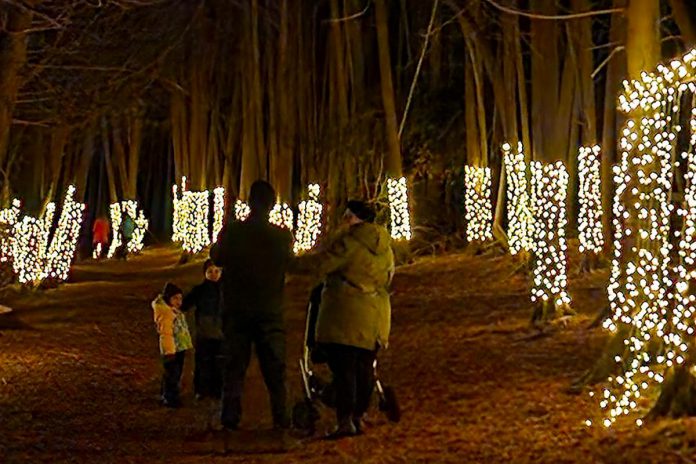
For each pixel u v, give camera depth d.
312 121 34.22
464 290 21.47
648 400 9.67
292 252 9.36
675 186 12.27
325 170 32.97
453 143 30.50
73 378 13.93
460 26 27.75
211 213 46.88
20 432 10.36
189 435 10.12
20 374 14.13
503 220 26.84
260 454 9.02
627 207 10.77
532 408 10.16
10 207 30.14
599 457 8.06
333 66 31.50
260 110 36.62
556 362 12.66
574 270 20.20
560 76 21.58
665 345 9.77
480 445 8.84
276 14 35.53
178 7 30.33
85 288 29.66
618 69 18.47
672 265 11.19
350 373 9.23
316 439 9.48
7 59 17.09
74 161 36.78
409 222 28.59
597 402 10.05
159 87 43.88
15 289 26.78
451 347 14.80
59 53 21.70
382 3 28.17
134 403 12.24
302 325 19.45
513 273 21.89
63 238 29.88
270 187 9.41
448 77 30.97
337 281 9.20
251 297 9.19
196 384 12.26
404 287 23.23
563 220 16.05
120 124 46.03
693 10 12.75
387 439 9.27
